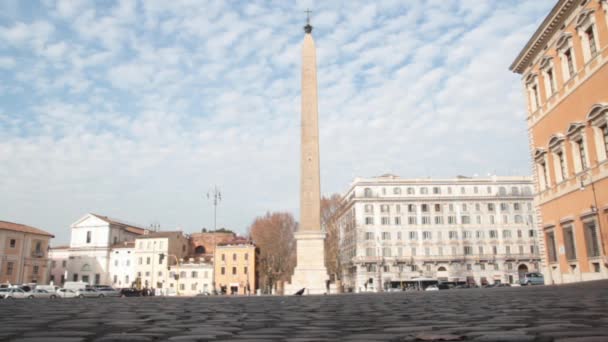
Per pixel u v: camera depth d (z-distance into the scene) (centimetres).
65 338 633
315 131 3997
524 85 4059
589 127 3077
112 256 9694
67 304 2081
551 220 3653
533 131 3925
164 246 9431
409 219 10181
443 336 597
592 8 2989
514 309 1122
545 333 605
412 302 1739
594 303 1188
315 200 3916
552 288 2562
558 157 3544
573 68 3269
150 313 1274
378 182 10369
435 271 10006
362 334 664
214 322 939
